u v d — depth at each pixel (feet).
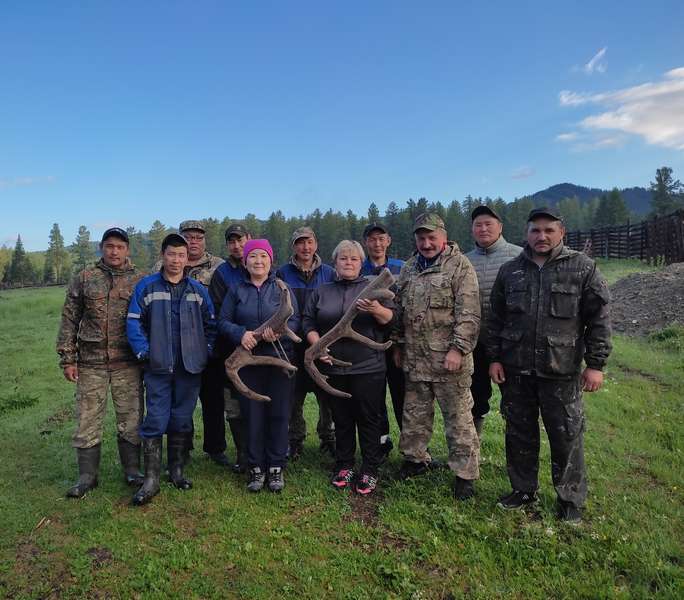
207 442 15.58
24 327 53.83
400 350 14.05
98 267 13.65
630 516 11.73
